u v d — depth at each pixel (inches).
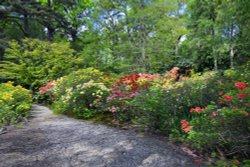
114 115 181.3
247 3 242.8
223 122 93.0
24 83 427.5
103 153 105.0
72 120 189.2
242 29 300.4
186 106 133.7
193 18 543.2
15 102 228.2
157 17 431.8
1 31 571.2
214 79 156.8
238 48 445.1
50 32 634.2
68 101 221.3
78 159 98.5
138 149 108.8
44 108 285.0
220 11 390.9
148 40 442.6
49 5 651.5
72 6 688.4
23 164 93.4
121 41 486.9
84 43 627.8
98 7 522.9
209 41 487.2
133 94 161.8
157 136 130.8
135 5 436.5
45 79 402.0
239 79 155.0
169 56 497.7
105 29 539.5
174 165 90.1
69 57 431.2
